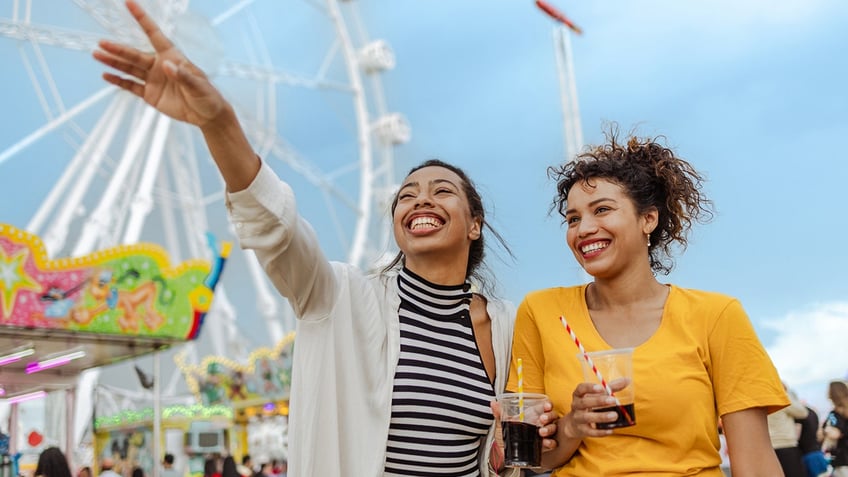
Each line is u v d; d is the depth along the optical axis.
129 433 10.58
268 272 2.07
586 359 1.88
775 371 2.02
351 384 2.25
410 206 2.47
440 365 2.35
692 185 2.34
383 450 2.21
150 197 15.95
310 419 2.18
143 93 1.82
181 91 1.80
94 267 7.34
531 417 2.01
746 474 1.94
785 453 5.59
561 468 2.12
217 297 20.47
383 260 2.86
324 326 2.24
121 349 8.35
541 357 2.29
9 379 8.93
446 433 2.29
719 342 2.03
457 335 2.44
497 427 2.29
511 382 2.31
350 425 2.23
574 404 1.88
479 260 2.80
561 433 2.01
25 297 6.92
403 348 2.35
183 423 12.77
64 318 7.11
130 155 15.70
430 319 2.43
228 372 13.91
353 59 20.36
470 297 2.54
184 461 12.62
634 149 2.28
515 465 2.00
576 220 2.20
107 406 12.34
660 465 1.94
